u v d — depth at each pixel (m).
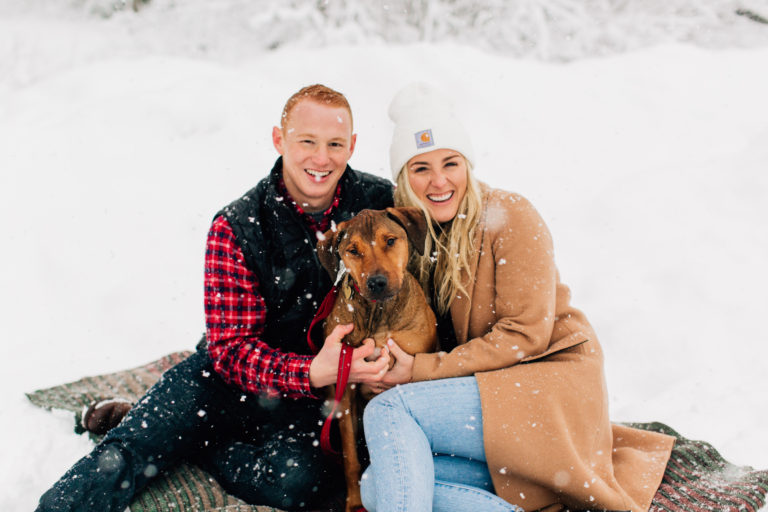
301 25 8.88
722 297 3.79
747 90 6.70
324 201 2.45
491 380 2.10
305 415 2.48
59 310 4.14
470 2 8.78
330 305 2.40
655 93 6.68
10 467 2.58
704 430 2.86
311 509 2.37
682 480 2.40
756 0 8.71
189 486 2.43
